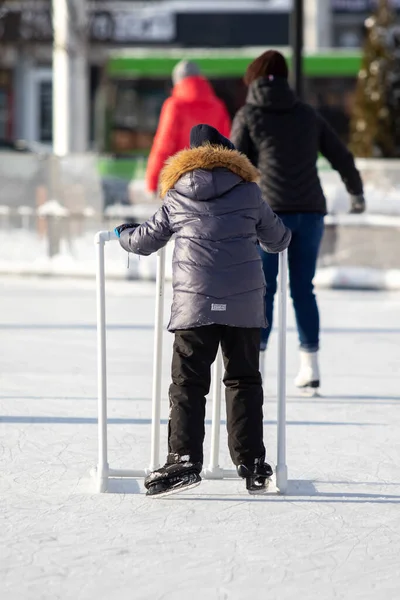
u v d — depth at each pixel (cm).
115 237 1309
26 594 975
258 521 1204
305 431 1658
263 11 11544
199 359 1266
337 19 13062
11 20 8400
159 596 973
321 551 1104
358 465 1459
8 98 11456
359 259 3747
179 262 1263
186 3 11281
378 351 2447
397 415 1781
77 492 1310
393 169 3719
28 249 4000
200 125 1342
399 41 5862
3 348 2400
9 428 1644
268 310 1847
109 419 1719
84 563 1056
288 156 1822
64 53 7500
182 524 1188
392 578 1028
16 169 3972
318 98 7500
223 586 1000
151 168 2902
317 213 1844
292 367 2231
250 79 1861
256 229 1302
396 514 1239
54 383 2011
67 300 3300
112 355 2323
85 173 3931
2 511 1227
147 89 7400
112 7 8831
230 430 1290
